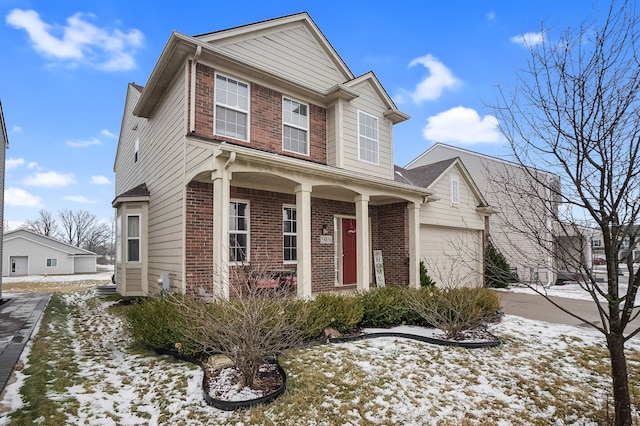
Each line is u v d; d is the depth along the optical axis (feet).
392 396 12.74
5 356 15.58
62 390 12.64
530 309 29.66
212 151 21.26
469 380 14.32
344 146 34.27
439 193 41.60
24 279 83.97
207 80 26.58
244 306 13.41
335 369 14.78
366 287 28.09
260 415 11.30
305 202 24.84
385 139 38.42
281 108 31.24
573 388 13.84
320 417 11.27
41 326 21.80
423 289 24.07
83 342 19.08
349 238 36.58
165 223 29.60
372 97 37.50
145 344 17.89
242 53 29.45
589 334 21.15
